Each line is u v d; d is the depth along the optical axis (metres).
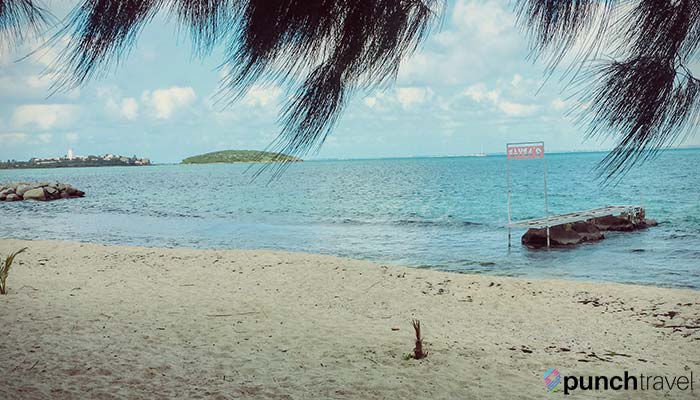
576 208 40.62
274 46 1.18
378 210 40.19
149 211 41.28
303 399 5.07
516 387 5.54
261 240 24.66
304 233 27.17
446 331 8.20
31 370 5.45
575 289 11.28
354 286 11.79
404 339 7.52
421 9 1.21
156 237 25.64
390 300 10.56
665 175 70.12
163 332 7.42
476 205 43.88
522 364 6.38
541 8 1.16
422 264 17.75
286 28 1.18
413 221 32.38
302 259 14.97
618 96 1.13
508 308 9.91
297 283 12.05
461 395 5.29
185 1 1.18
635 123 1.14
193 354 6.44
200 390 5.21
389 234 26.31
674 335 7.89
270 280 12.34
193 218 35.69
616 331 8.23
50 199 55.41
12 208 44.16
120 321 7.91
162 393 5.07
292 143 1.18
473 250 20.53
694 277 14.89
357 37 1.18
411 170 125.31
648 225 26.50
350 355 6.61
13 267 13.30
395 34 1.20
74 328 7.29
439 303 10.31
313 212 39.12
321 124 1.18
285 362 6.25
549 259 18.16
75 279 11.84
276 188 72.62
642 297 10.46
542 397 5.24
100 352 6.24
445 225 30.02
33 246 17.28
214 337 7.31
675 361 6.59
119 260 14.88
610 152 1.17
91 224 31.62
